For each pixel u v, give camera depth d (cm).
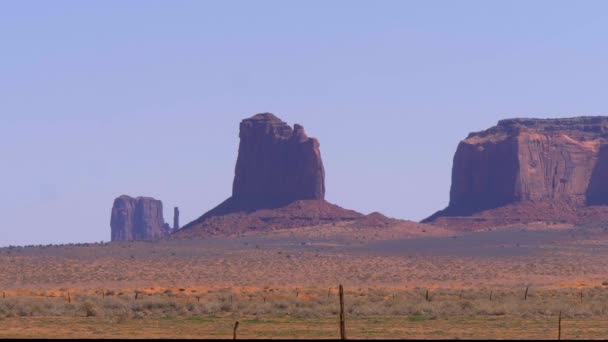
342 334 11894
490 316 19550
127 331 16712
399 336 15650
